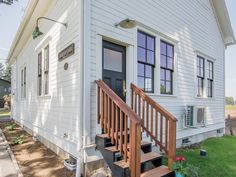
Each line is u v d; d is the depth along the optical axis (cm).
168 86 646
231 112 2539
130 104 479
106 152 364
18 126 1038
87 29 399
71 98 437
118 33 466
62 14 494
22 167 425
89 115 394
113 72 465
